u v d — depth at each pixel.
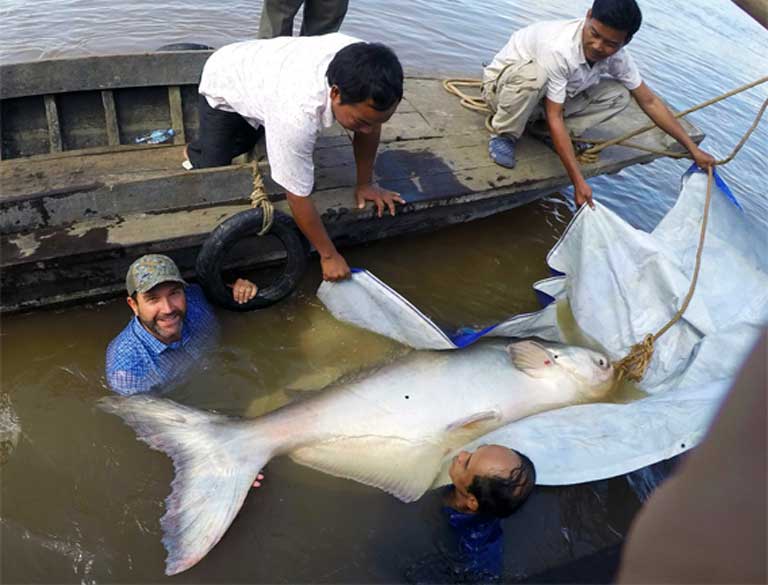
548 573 2.77
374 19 7.54
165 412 3.07
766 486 0.48
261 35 4.80
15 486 2.84
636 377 3.66
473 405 3.37
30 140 4.36
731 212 4.06
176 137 4.66
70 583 2.56
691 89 7.54
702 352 3.54
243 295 3.73
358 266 4.38
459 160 4.51
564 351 3.62
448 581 2.73
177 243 3.52
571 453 3.08
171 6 7.11
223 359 3.54
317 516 2.88
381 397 3.29
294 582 2.67
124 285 3.68
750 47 9.59
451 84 5.36
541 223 5.09
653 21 9.71
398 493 2.99
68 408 3.17
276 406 3.34
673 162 6.25
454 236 4.78
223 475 2.87
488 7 8.55
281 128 3.08
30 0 6.80
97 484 2.89
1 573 2.55
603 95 4.58
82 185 3.44
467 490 2.77
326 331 3.81
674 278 3.83
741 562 0.50
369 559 2.77
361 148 3.71
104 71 4.28
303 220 3.37
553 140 4.23
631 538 0.60
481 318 4.20
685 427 3.15
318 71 3.06
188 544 2.64
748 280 3.88
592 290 3.98
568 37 4.07
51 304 3.58
